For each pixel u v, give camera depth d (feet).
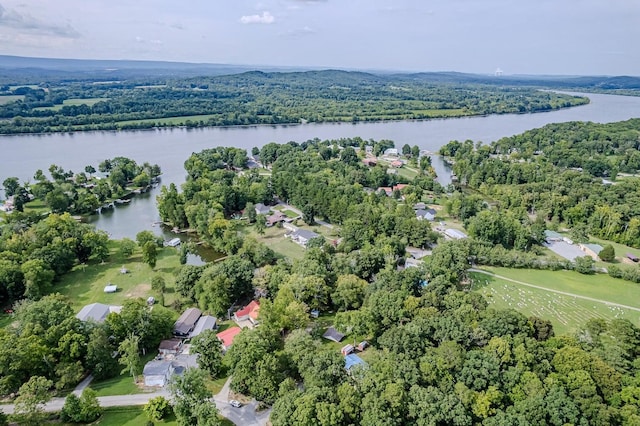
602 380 281.33
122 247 542.98
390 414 255.09
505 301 454.81
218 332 390.01
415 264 525.34
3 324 397.60
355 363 320.09
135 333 351.46
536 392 270.67
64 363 310.24
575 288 489.26
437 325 337.11
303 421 249.14
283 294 401.08
